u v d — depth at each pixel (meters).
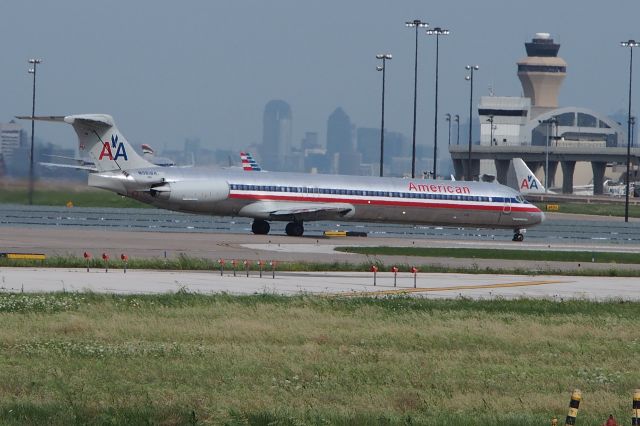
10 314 122.56
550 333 124.00
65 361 97.19
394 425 75.62
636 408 63.84
